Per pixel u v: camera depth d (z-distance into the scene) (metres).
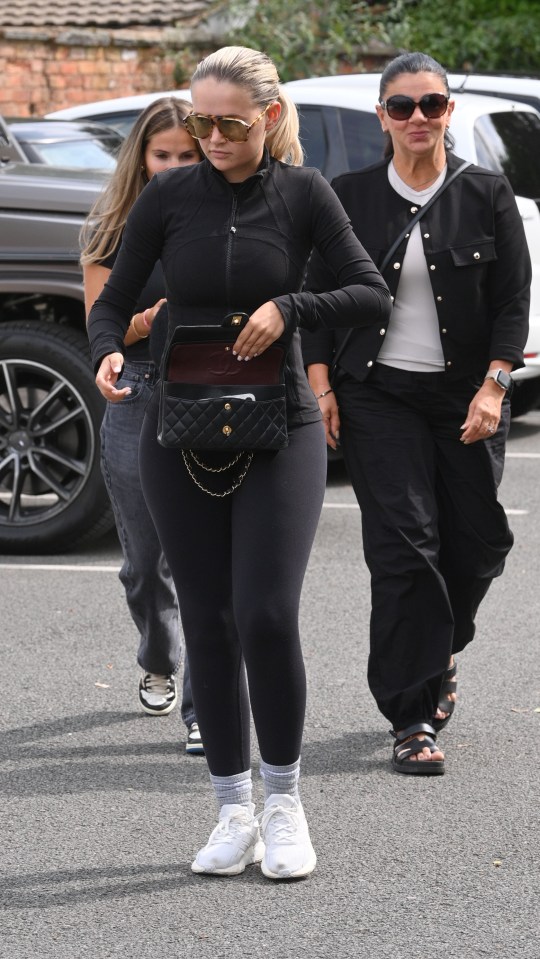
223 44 23.42
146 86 22.97
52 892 4.80
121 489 6.11
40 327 9.30
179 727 6.43
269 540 4.65
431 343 5.87
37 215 9.16
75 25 22.83
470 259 5.81
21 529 9.44
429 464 5.95
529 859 5.04
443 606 5.88
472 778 5.78
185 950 4.41
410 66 5.72
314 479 4.75
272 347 4.57
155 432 4.79
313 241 4.70
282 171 4.68
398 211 5.86
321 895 4.77
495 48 24.67
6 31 21.70
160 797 5.62
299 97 11.48
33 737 6.28
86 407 9.25
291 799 4.89
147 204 4.72
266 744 4.82
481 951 4.40
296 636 4.71
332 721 6.44
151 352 4.88
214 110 4.49
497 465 6.01
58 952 4.41
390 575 5.87
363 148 11.22
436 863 5.00
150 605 6.28
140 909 4.68
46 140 12.56
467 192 5.86
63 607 8.31
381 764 5.94
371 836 5.23
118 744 6.21
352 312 4.60
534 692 6.81
